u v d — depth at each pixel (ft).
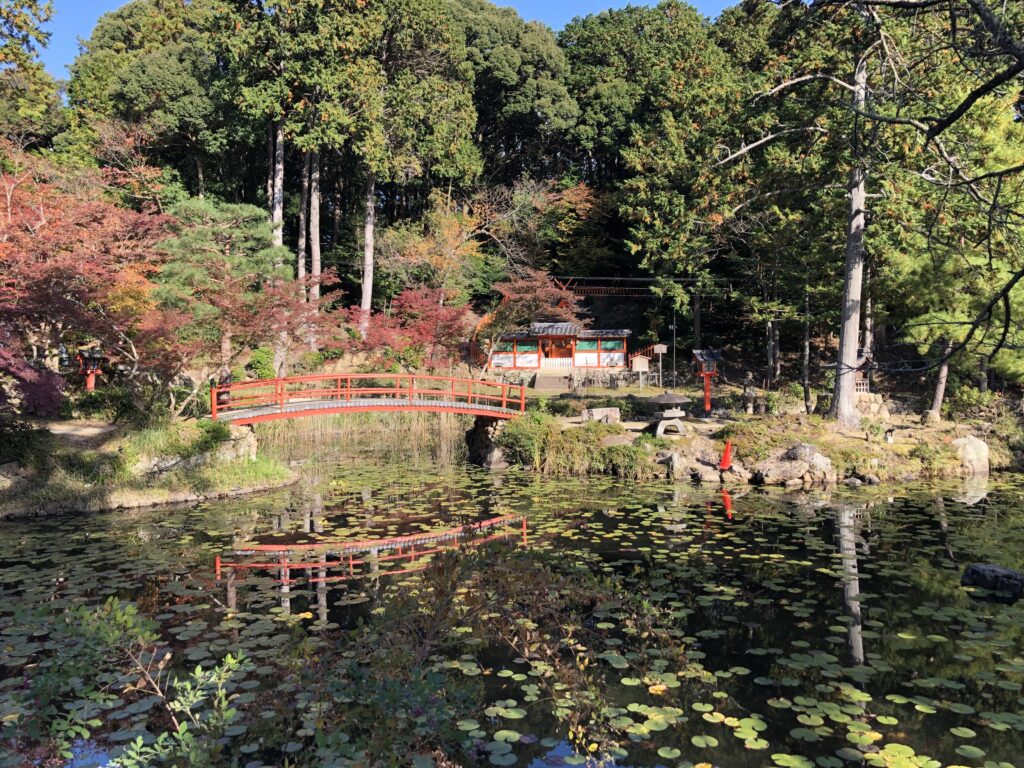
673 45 96.27
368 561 31.04
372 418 79.30
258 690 17.83
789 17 30.32
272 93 84.89
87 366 64.75
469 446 67.00
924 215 52.42
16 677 18.51
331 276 64.03
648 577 27.71
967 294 59.21
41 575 28.86
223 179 106.52
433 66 102.32
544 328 107.45
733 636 21.74
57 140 93.40
